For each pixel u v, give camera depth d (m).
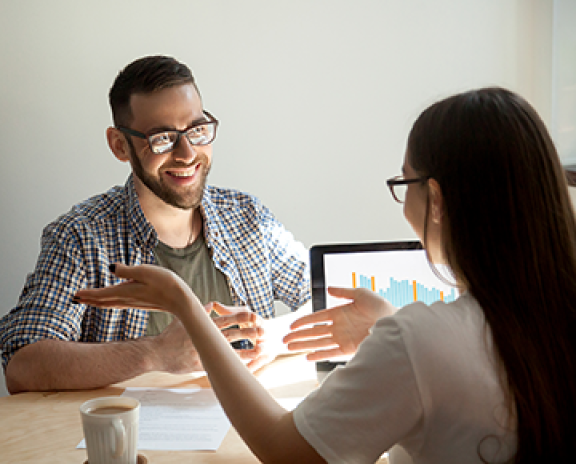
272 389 1.13
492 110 0.65
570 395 0.61
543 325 0.61
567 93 2.45
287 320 1.45
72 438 0.93
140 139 1.35
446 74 2.53
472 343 0.62
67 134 2.39
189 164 1.36
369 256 1.26
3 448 0.90
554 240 0.63
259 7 2.44
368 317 1.06
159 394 1.10
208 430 0.94
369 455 0.63
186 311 0.84
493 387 0.60
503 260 0.62
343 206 2.57
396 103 2.53
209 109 2.47
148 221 1.47
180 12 2.40
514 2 2.48
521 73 2.53
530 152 0.63
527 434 0.60
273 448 0.68
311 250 1.26
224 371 0.77
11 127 2.34
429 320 0.63
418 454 0.65
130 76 1.35
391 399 0.62
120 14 2.37
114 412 0.81
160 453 0.87
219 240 1.57
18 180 2.37
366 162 2.55
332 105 2.52
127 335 1.42
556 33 2.42
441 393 0.61
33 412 1.03
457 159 0.64
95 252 1.40
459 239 0.64
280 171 2.53
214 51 2.44
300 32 2.46
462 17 2.50
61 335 1.26
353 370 0.64
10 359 1.18
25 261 2.41
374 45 2.50
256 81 2.47
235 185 2.52
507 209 0.62
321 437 0.64
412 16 2.49
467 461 0.62
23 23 2.31
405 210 0.76
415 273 1.26
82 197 2.43
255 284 1.62
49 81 2.35
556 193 0.65
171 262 1.50
